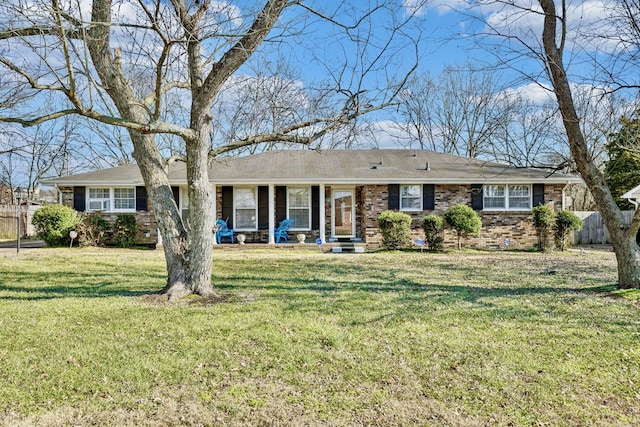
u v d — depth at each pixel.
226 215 17.81
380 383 3.77
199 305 6.50
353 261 12.90
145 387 3.66
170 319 5.69
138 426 3.07
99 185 17.45
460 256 14.38
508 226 16.89
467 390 3.64
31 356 4.32
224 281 8.95
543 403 3.42
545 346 4.66
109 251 15.55
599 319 5.70
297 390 3.63
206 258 7.15
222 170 17.61
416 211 16.91
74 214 17.02
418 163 18.64
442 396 3.53
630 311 6.10
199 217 7.01
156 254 14.46
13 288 8.11
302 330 5.22
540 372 3.99
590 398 3.50
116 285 8.45
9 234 25.83
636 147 7.27
